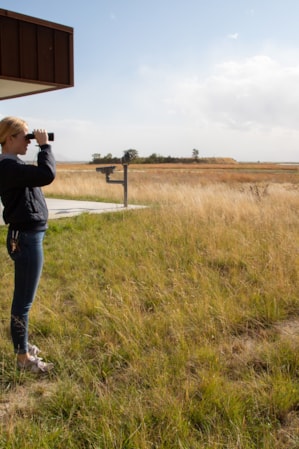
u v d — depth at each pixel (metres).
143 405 2.57
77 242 7.20
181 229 7.54
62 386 2.77
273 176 42.00
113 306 4.12
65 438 2.29
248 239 6.79
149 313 4.14
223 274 5.57
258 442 2.24
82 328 3.78
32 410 2.60
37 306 4.16
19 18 7.08
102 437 2.28
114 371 3.08
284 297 4.36
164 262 5.89
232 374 3.00
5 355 3.24
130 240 7.27
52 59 7.69
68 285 5.12
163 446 2.21
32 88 8.16
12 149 2.99
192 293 4.52
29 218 2.94
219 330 3.71
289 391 2.62
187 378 2.84
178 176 37.09
